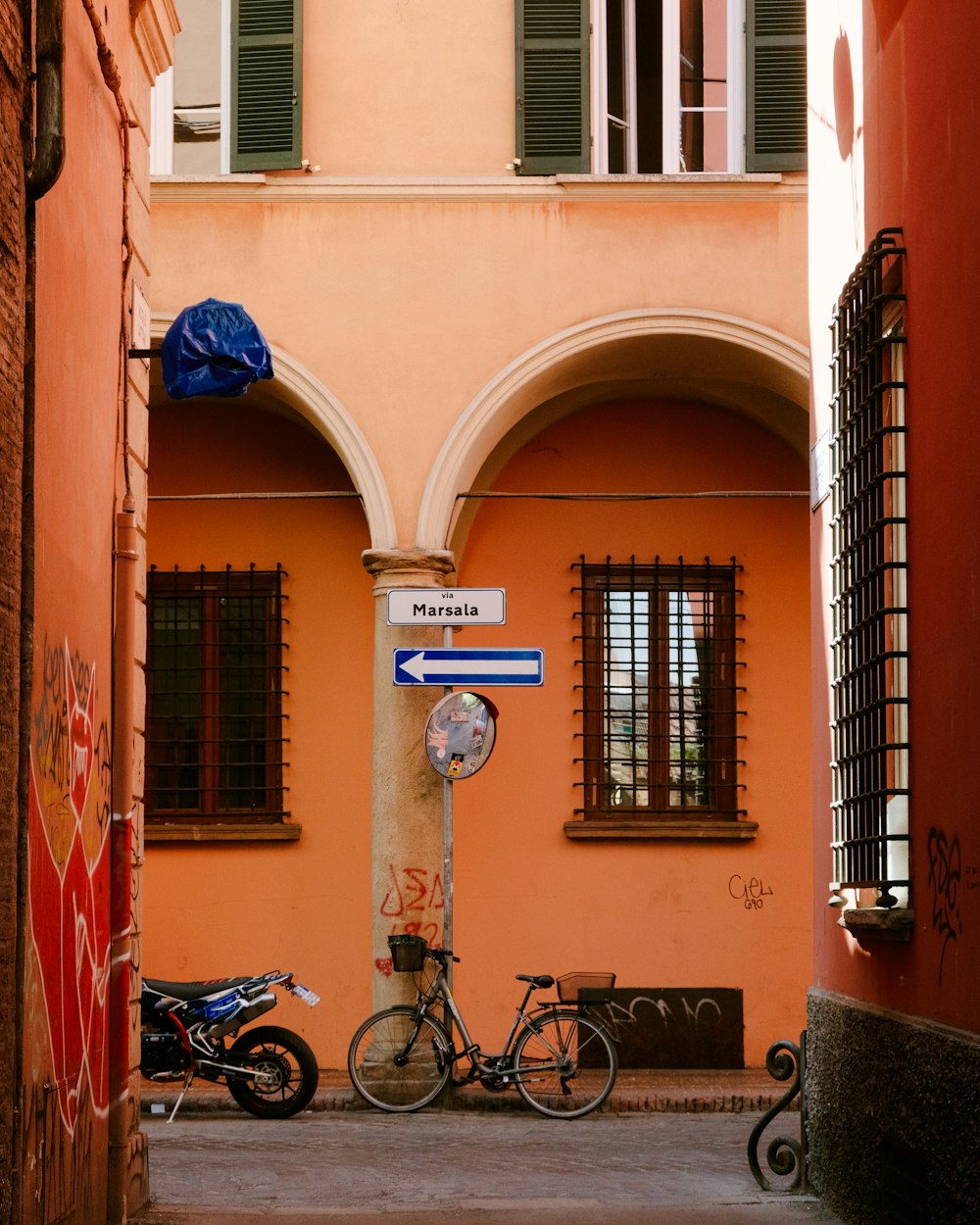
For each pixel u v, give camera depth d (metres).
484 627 14.33
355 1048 12.16
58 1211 6.20
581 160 13.29
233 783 14.20
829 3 9.07
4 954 5.34
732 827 14.06
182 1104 12.20
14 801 5.45
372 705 13.98
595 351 13.20
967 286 6.43
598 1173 9.49
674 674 14.40
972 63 6.39
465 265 13.17
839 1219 7.97
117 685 7.54
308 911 14.01
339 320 13.12
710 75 13.75
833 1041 8.20
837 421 8.50
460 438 13.01
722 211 13.23
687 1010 13.99
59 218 6.24
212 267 13.17
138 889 7.96
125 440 7.66
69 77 6.43
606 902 14.09
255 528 14.40
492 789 14.20
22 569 5.59
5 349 5.32
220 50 13.66
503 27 13.48
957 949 6.40
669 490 14.56
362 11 13.48
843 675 8.12
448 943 12.17
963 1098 6.16
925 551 6.98
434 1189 8.96
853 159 8.45
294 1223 7.86
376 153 13.34
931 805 6.82
